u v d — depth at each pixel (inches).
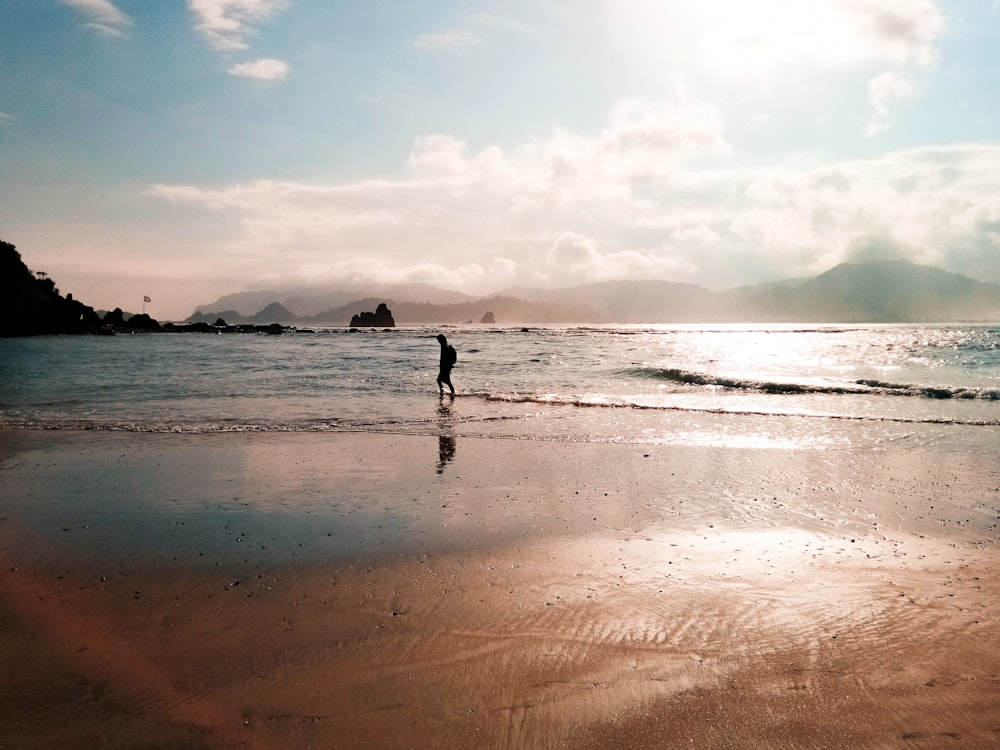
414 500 347.9
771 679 163.2
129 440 539.5
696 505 339.0
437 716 148.8
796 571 243.1
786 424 621.9
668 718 147.1
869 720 144.6
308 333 4746.6
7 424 623.5
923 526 303.1
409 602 214.4
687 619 200.1
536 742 139.4
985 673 164.2
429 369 1320.1
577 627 194.7
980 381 984.9
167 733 142.9
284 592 223.1
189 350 2197.3
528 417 672.4
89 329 3853.3
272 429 594.6
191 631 193.3
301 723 146.4
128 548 270.8
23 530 296.5
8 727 145.1
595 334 3875.5
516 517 315.3
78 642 186.7
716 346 2204.7
